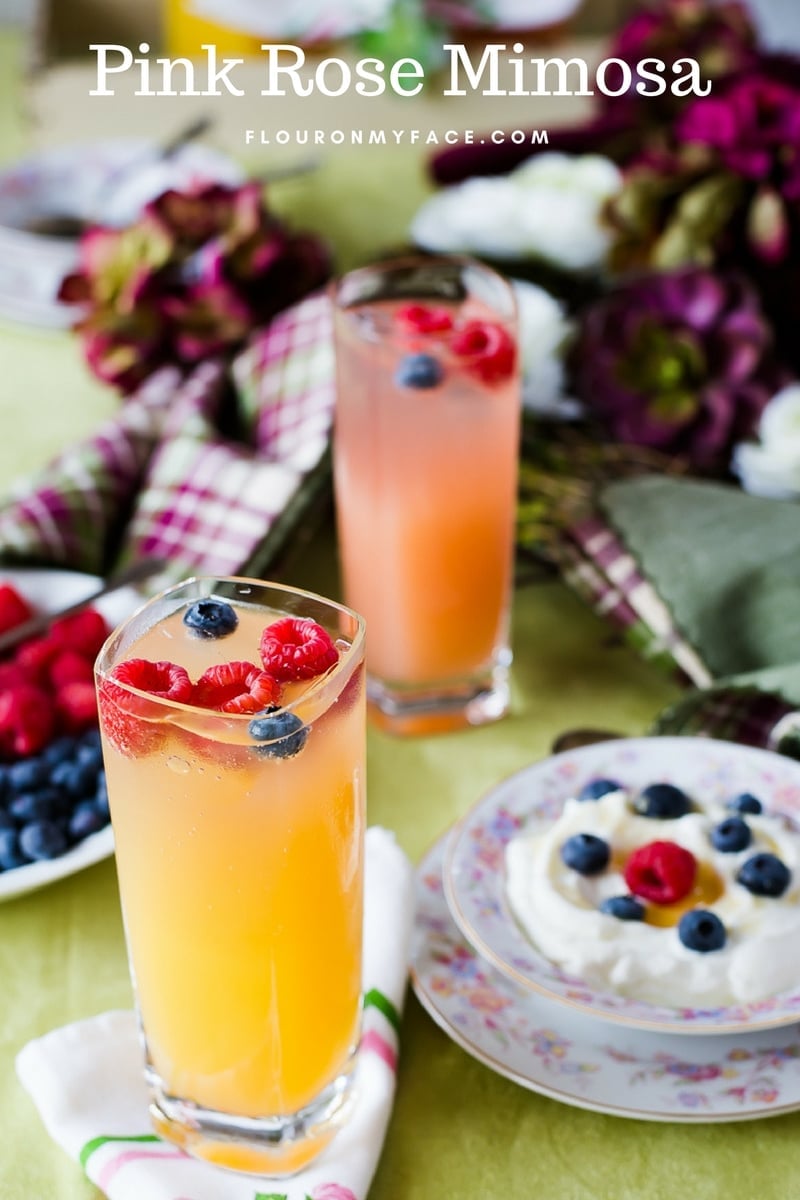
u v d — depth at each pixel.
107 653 0.68
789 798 0.80
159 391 1.07
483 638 0.90
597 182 1.17
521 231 1.13
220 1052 0.70
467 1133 0.73
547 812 0.80
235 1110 0.71
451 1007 0.75
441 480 0.87
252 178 1.31
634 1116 0.71
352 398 0.87
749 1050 0.73
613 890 0.76
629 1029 0.74
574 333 1.05
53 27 1.71
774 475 0.99
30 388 1.14
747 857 0.76
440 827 0.85
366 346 0.86
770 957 0.73
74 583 0.94
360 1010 0.73
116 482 1.00
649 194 1.07
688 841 0.77
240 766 0.66
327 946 0.70
